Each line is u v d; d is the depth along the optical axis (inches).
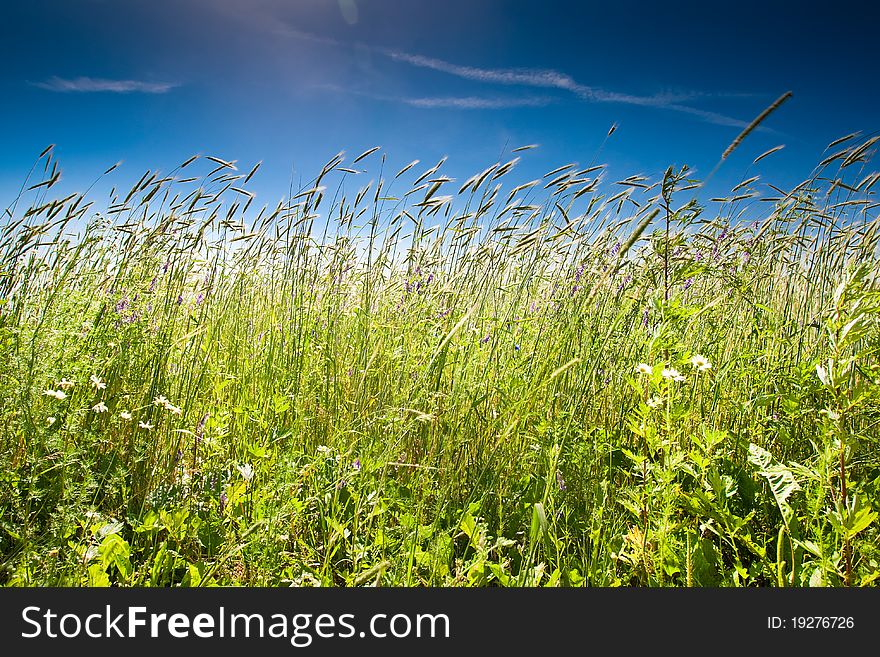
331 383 147.7
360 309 158.9
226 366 149.9
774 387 126.5
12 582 80.1
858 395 79.0
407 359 137.9
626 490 98.2
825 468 81.3
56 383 112.4
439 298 154.7
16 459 108.1
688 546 85.4
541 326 139.6
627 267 139.2
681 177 107.1
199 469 119.3
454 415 124.2
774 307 150.3
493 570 85.0
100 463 115.5
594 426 126.6
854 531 76.0
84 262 151.6
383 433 123.6
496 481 112.4
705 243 152.6
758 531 104.0
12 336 122.7
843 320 80.7
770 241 158.4
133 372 133.6
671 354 105.7
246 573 89.1
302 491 115.4
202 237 162.2
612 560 91.2
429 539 97.0
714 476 95.7
